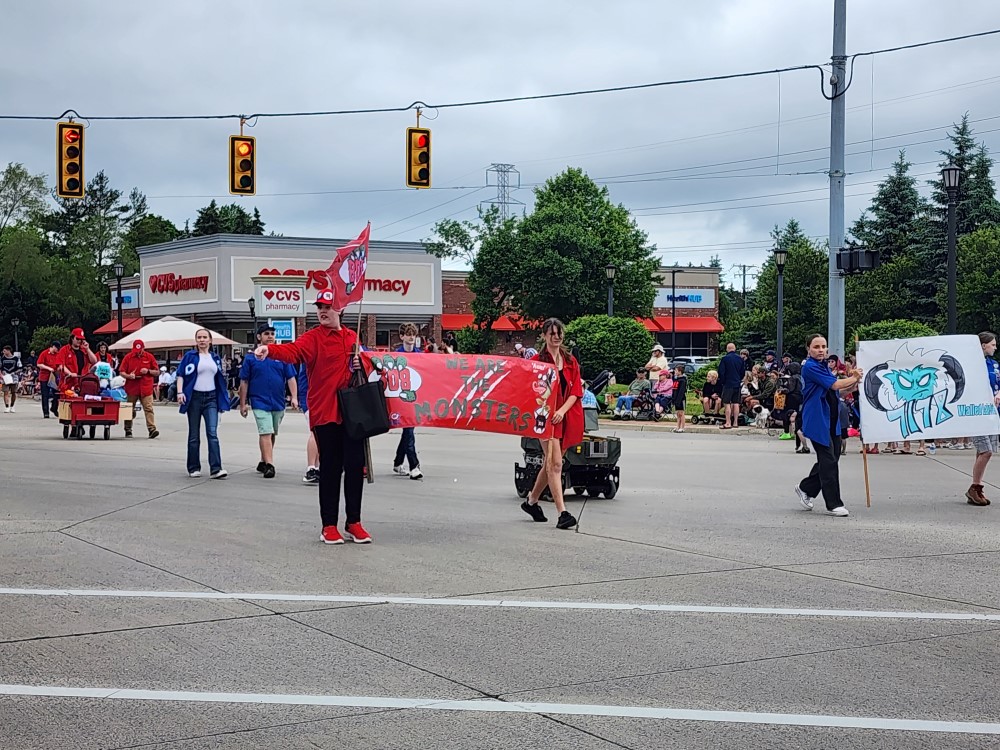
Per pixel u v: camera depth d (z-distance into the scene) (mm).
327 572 8609
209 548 9617
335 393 9805
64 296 86250
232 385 41156
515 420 10766
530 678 5844
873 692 5629
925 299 58094
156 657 6230
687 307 82750
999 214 59781
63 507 12008
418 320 61438
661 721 5164
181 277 58906
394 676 5871
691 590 8016
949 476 16188
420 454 19000
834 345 26125
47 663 6105
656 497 13344
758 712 5305
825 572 8727
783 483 14969
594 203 67375
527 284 60906
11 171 88438
